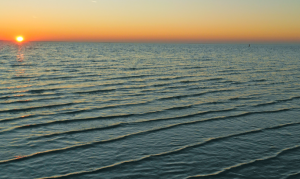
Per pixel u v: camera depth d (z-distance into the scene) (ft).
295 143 32.37
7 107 48.08
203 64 138.92
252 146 31.30
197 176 24.32
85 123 39.42
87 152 29.07
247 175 24.68
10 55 194.49
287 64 142.41
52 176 23.88
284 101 55.26
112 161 27.02
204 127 38.19
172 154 28.84
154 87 70.85
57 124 38.73
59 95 59.16
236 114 45.09
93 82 77.66
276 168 26.05
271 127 38.42
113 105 50.75
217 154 28.96
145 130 36.55
